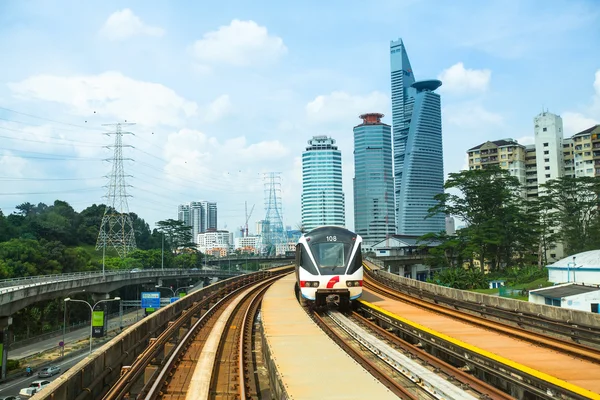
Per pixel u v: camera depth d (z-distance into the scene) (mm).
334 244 23547
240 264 186250
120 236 121500
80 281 64250
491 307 22547
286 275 59969
